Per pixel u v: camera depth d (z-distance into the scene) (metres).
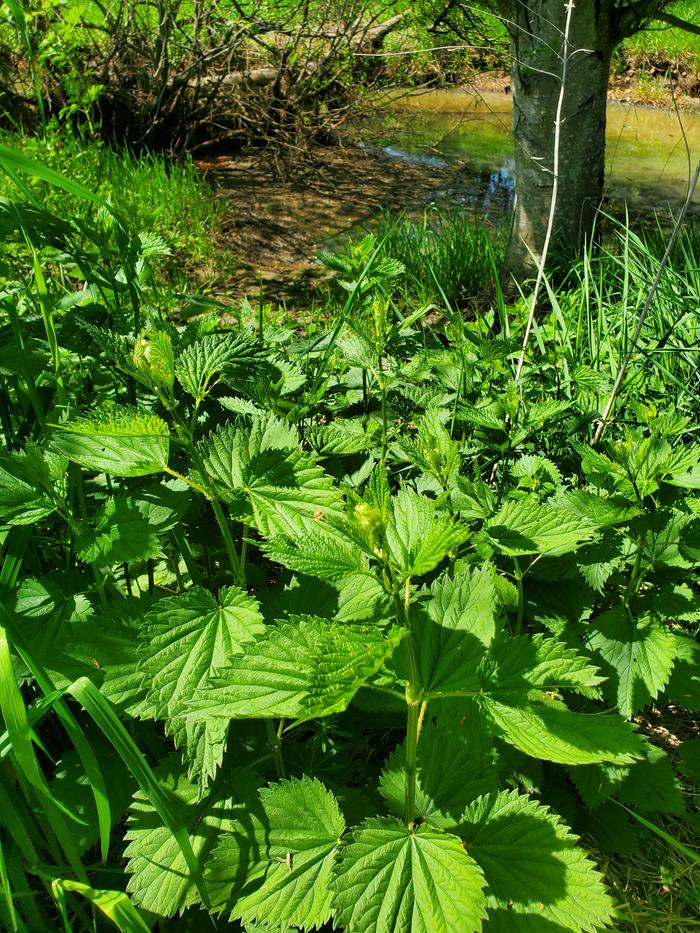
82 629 1.56
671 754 2.11
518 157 4.99
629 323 3.63
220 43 8.88
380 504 1.24
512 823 1.44
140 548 1.55
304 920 1.33
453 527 1.24
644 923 1.74
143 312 2.46
